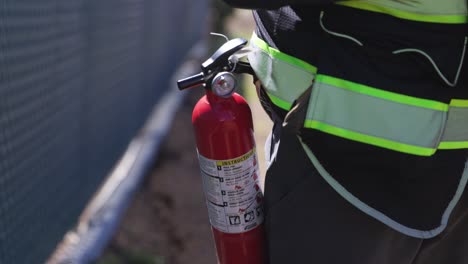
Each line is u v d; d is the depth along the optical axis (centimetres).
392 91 185
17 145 313
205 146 210
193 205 553
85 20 441
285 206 206
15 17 307
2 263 297
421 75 188
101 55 489
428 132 188
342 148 190
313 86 188
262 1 186
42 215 355
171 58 920
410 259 205
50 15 361
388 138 187
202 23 1388
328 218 200
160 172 626
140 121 668
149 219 512
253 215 216
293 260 206
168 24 881
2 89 293
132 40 615
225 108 208
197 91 996
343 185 194
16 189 314
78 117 428
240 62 215
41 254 356
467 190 207
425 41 185
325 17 190
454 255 217
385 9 185
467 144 195
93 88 466
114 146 544
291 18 197
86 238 427
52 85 367
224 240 218
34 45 335
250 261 219
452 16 185
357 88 186
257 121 768
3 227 299
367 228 199
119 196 510
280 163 208
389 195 194
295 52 196
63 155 394
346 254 201
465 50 188
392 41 185
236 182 211
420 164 190
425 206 196
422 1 182
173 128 773
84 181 448
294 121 193
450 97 189
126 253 439
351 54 187
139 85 657
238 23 1543
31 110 332
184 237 491
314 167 200
